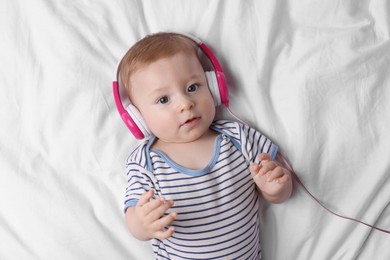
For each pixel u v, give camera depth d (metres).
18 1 1.15
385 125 1.06
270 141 1.07
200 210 1.01
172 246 1.05
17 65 1.14
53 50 1.13
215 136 1.08
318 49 1.08
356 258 1.11
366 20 1.09
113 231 1.13
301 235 1.10
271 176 0.98
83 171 1.14
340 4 1.08
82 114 1.12
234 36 1.09
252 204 1.06
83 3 1.15
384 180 1.07
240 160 1.05
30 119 1.14
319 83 1.07
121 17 1.13
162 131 1.02
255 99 1.08
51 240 1.12
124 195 1.12
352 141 1.06
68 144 1.13
